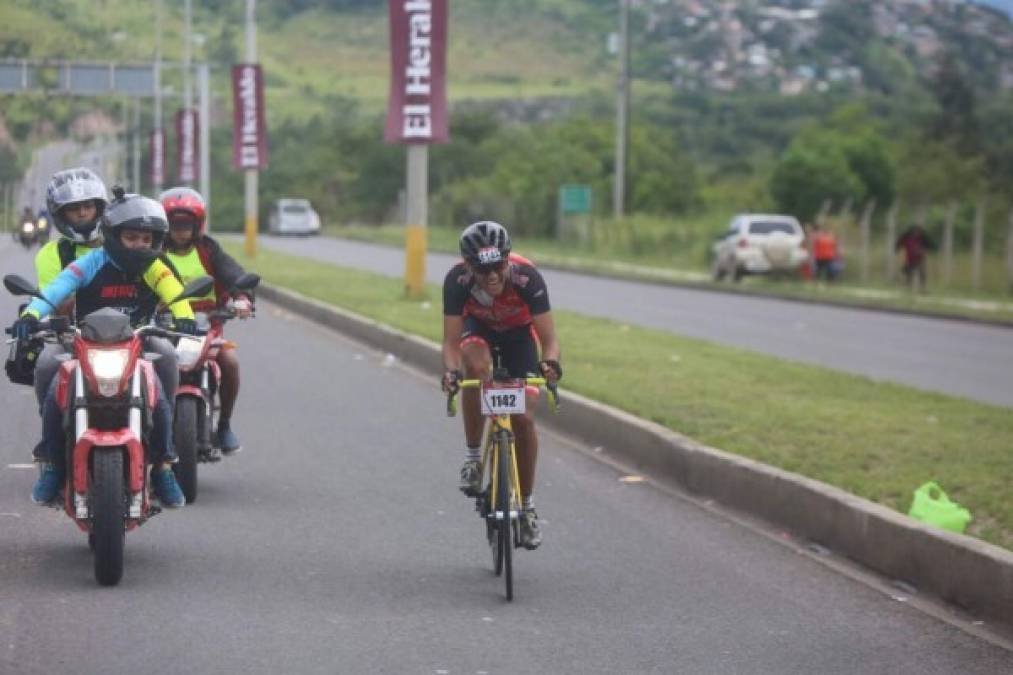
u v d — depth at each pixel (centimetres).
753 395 2834
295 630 1377
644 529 1873
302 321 4812
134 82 13162
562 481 2183
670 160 16025
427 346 3562
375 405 2898
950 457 2184
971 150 13188
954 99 14238
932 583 1581
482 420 1616
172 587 1521
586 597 1530
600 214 13162
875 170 12306
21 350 1672
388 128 5122
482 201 13988
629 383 2927
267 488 2067
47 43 14112
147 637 1340
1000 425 2552
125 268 1642
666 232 10569
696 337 4391
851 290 7350
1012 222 7319
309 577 1581
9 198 15575
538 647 1343
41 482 1591
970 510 1856
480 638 1367
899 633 1423
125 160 18175
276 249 10038
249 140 8244
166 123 19662
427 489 2078
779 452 2161
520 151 17450
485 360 1600
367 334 4175
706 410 2564
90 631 1354
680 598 1536
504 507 1504
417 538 1781
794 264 7869
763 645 1370
